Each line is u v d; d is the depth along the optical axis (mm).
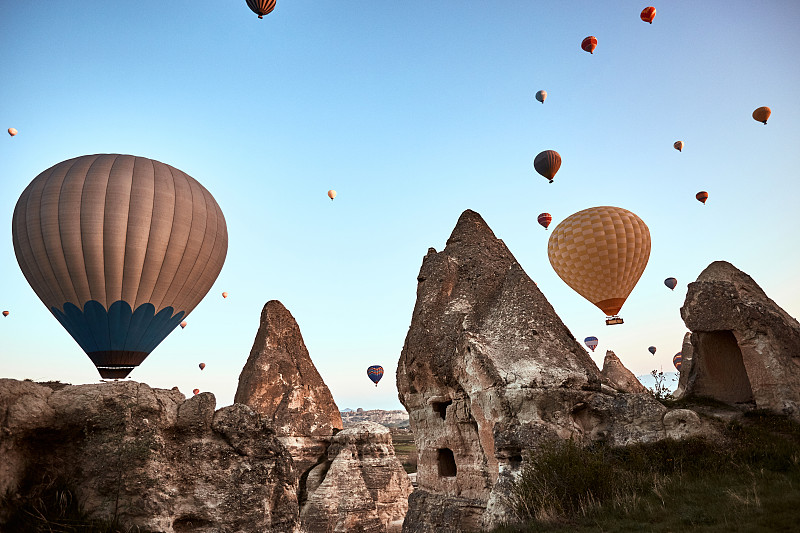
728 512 11648
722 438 16766
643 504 13258
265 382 41438
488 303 22484
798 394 18469
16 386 11352
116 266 35562
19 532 10641
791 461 14984
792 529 10266
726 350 22188
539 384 18000
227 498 12977
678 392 32656
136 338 36938
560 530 12633
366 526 36156
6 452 11055
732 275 22422
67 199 35250
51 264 35250
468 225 26141
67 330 37281
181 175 39812
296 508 14305
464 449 20719
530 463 15695
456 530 19328
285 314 45219
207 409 13359
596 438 17734
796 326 20203
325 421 41531
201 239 38719
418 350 22344
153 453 12211
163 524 11812
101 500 11734
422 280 24953
